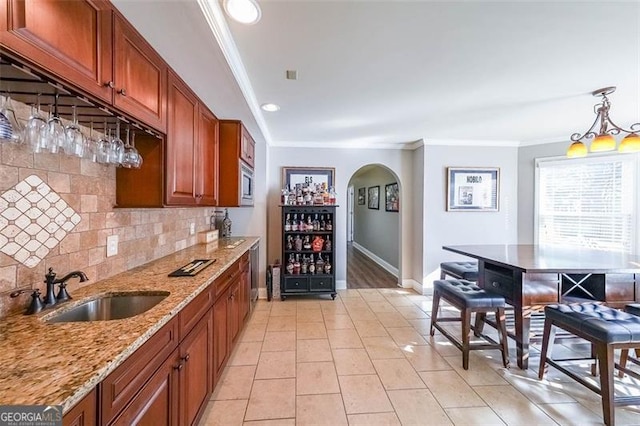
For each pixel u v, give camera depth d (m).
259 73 2.14
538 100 2.69
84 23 1.08
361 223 8.02
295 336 2.89
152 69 1.61
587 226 3.86
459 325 3.21
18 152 1.16
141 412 1.02
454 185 4.32
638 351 2.33
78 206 1.49
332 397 1.97
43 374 0.76
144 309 1.48
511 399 1.95
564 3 1.41
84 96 1.13
